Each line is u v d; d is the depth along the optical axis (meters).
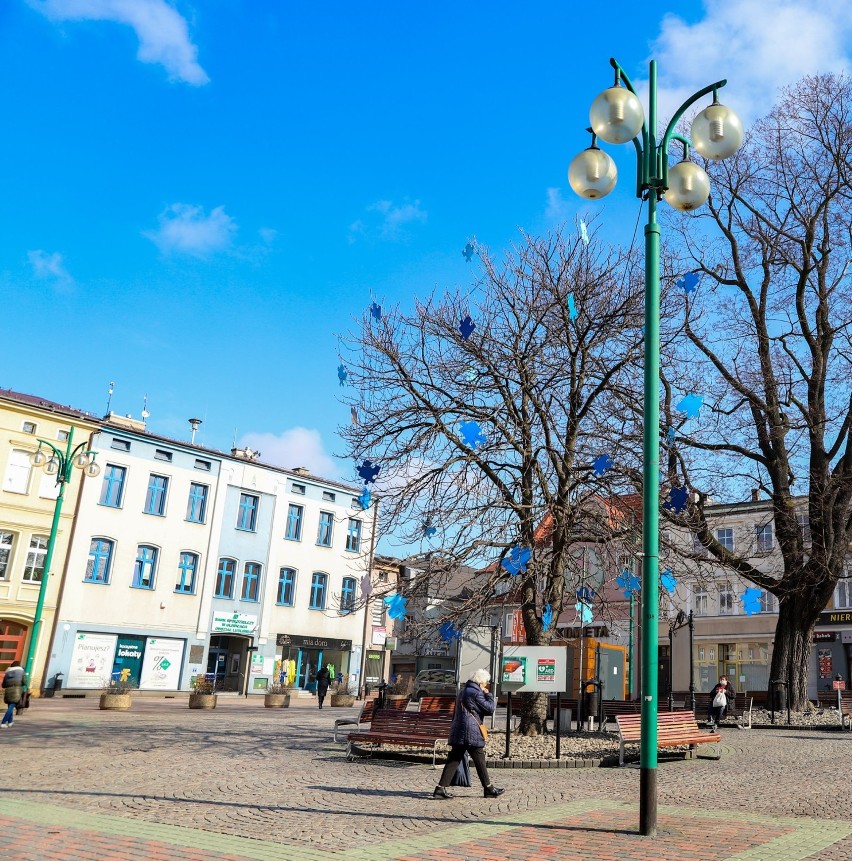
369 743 15.78
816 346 25.36
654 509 8.68
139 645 40.22
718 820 8.89
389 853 7.54
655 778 8.29
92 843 7.89
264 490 46.28
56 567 38.00
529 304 17.27
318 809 9.81
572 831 8.44
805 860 7.03
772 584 24.39
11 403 37.38
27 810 9.57
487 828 8.65
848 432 24.47
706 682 45.03
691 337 21.83
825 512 23.92
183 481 43.03
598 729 19.75
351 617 49.16
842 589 41.97
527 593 16.94
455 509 16.12
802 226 25.89
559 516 16.09
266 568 45.72
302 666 46.91
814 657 41.72
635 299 17.05
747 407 25.19
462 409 16.78
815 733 20.64
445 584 17.03
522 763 13.68
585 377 17.02
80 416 39.25
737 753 15.84
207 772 12.97
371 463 15.83
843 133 25.25
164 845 7.83
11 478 37.25
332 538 49.06
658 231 9.33
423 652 17.62
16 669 21.45
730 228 26.53
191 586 42.78
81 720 23.38
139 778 12.30
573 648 24.30
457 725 10.85
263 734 19.52
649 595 8.53
